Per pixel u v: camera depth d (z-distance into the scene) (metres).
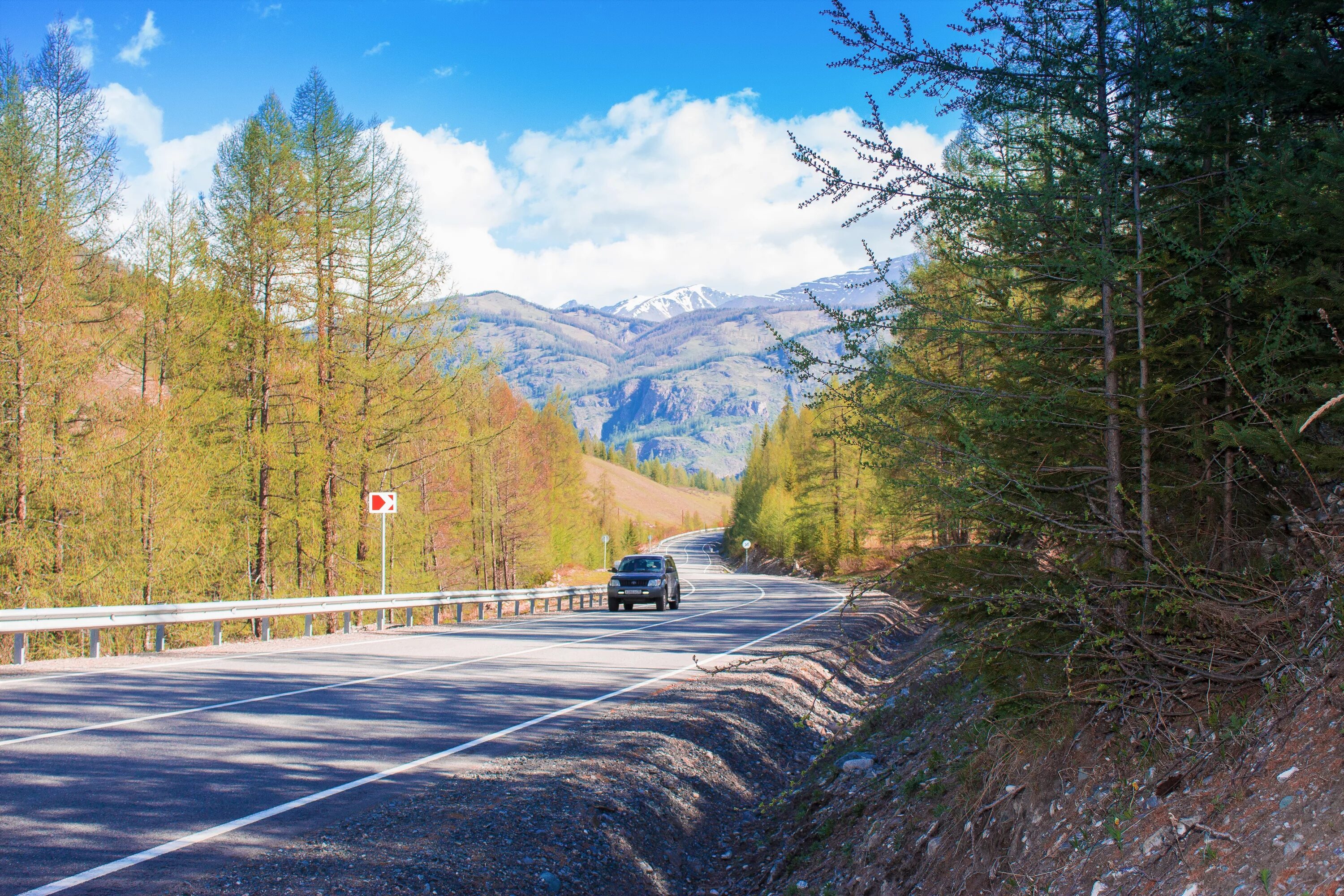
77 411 23.44
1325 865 2.81
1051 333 5.64
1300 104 6.04
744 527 107.62
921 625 21.84
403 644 17.59
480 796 6.59
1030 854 4.34
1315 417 3.89
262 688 11.19
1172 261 5.42
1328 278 5.11
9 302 21.67
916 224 5.88
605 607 37.75
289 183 26.11
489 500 49.28
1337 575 3.87
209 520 26.77
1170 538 5.33
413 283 27.42
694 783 8.15
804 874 6.38
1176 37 5.73
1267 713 3.82
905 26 5.67
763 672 13.48
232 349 26.39
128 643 25.23
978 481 5.23
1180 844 3.51
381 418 27.97
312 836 5.54
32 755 7.30
